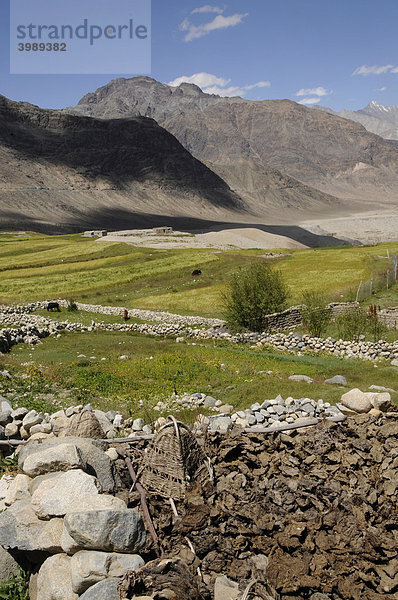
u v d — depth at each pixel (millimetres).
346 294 51000
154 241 136125
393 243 101062
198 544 7445
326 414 12656
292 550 7219
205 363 25531
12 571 8078
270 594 6520
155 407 17641
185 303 53594
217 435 10852
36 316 43531
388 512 7895
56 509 7898
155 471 8859
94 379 21953
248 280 40094
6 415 13680
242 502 8180
